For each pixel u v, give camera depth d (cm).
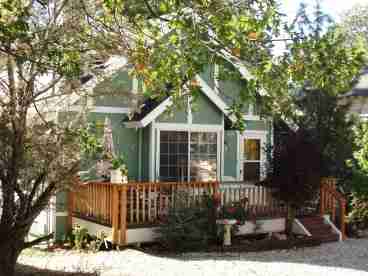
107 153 848
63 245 1476
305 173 1586
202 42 607
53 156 812
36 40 683
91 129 847
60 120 852
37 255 1338
